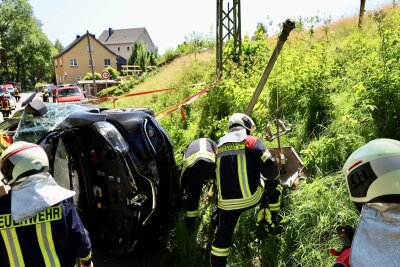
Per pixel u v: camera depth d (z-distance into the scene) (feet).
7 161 7.20
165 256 13.91
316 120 16.83
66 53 226.58
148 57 154.51
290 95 18.74
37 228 7.14
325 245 11.30
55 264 7.27
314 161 14.33
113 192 13.52
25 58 246.47
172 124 25.93
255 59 26.96
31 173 7.26
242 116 12.38
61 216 7.34
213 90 24.17
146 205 13.16
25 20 242.37
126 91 72.49
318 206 12.12
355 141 13.87
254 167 11.35
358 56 19.03
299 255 11.55
